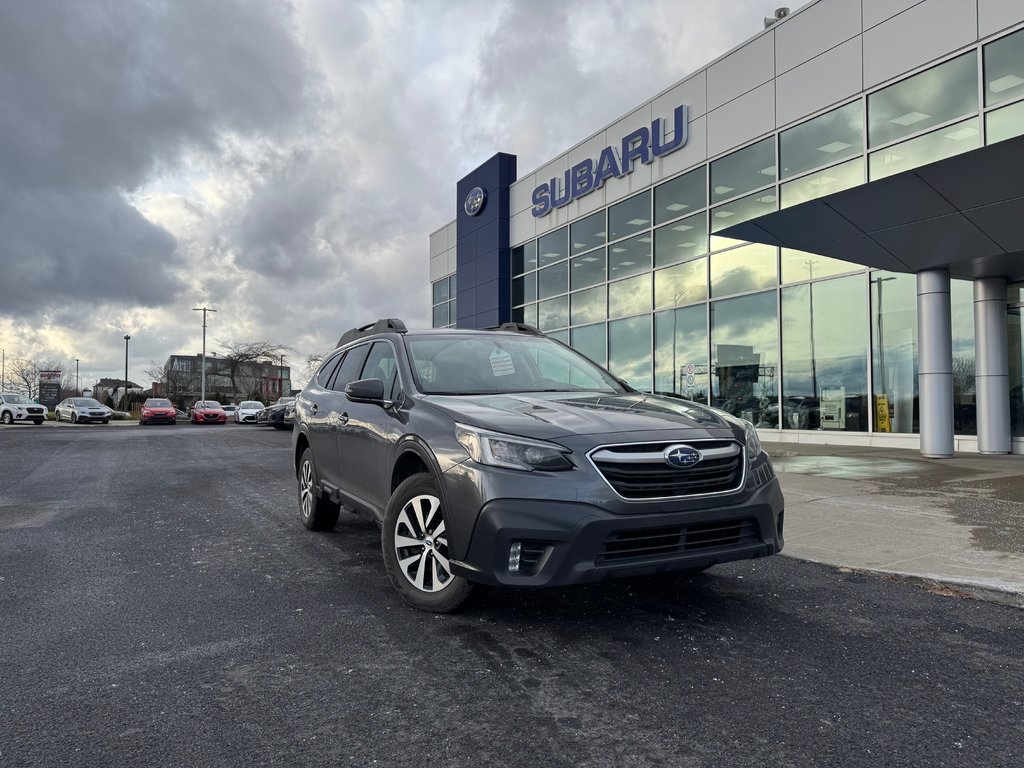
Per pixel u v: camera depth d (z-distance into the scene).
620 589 4.35
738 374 15.72
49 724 2.64
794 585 4.43
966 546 5.14
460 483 3.53
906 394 12.62
